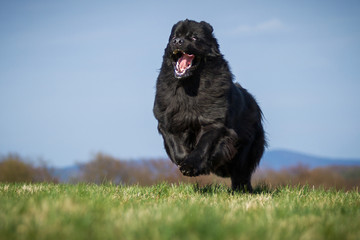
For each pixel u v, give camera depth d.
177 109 8.96
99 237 4.39
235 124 9.83
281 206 6.63
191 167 8.23
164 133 9.31
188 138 9.27
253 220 5.43
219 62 9.20
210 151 8.80
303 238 4.56
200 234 4.52
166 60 9.12
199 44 8.85
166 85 9.08
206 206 6.32
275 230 4.76
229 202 7.27
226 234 4.49
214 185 10.69
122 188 9.41
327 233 4.83
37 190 8.18
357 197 8.73
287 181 11.09
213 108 8.86
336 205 7.14
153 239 4.37
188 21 9.16
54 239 4.32
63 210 5.33
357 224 5.38
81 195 7.34
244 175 10.91
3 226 4.70
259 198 8.05
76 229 4.60
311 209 6.33
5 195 7.23
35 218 4.96
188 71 8.57
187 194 8.80
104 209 5.82
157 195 8.45
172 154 9.12
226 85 9.05
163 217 5.25
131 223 4.93
